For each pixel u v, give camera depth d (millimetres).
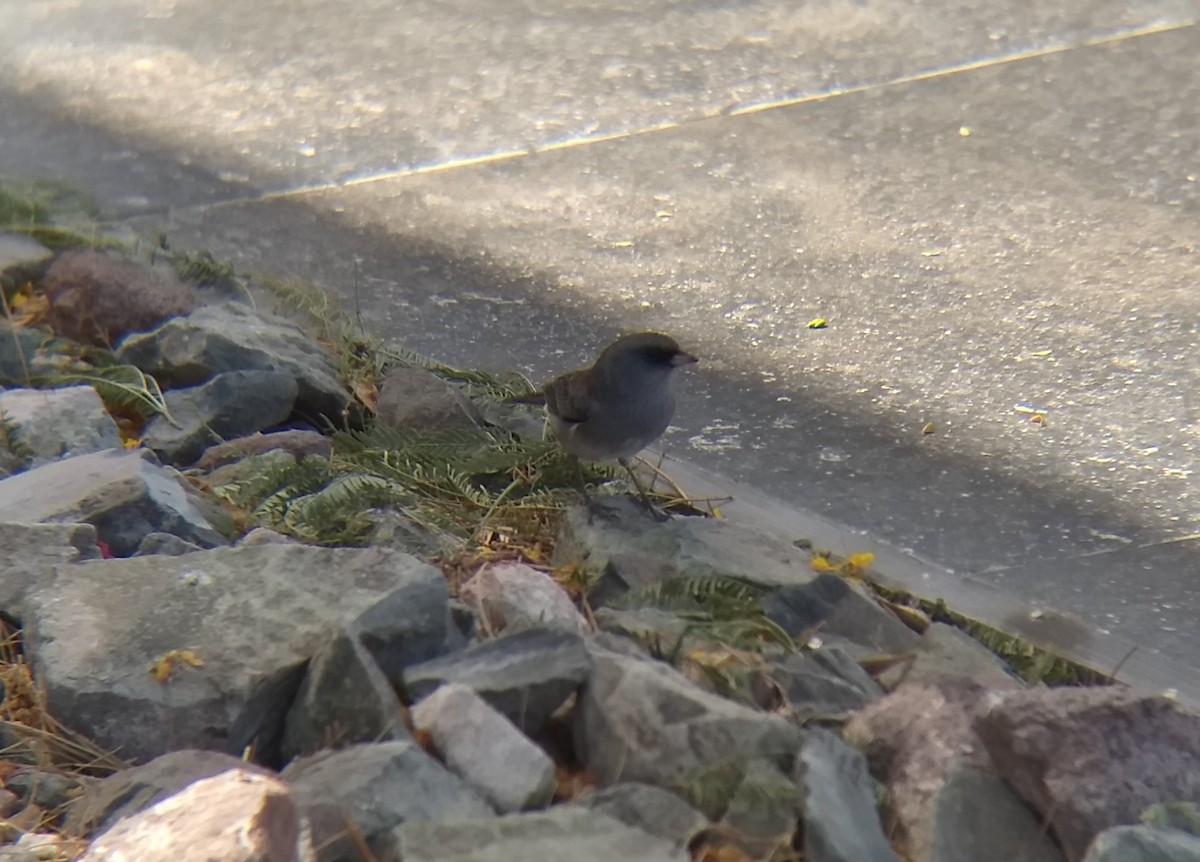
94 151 9781
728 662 4117
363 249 8289
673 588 4508
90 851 3117
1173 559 5449
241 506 5262
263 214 8789
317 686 3705
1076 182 8969
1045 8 11969
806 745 3611
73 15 12672
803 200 8828
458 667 3842
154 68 11344
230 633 3869
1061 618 5090
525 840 3213
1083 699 3613
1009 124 9844
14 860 3279
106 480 4859
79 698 3732
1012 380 6781
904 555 5492
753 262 8055
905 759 3758
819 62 11023
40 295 7102
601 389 5195
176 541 4609
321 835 3189
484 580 4512
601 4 12570
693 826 3389
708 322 7418
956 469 6086
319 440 5820
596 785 3676
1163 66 10734
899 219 8547
